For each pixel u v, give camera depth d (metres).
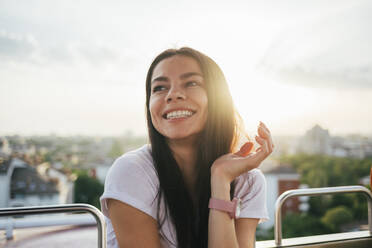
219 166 0.82
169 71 0.83
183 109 0.82
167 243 0.83
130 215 0.78
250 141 0.89
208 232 0.80
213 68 0.87
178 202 0.83
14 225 2.27
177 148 0.88
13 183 19.84
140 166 0.82
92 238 6.29
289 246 1.24
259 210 0.91
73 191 21.06
